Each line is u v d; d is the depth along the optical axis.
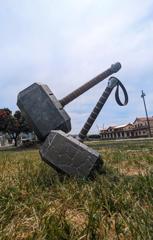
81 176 0.63
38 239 0.33
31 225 0.38
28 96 0.69
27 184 0.61
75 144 0.64
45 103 0.68
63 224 0.37
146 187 0.51
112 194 0.48
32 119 0.68
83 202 0.47
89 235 0.34
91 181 0.60
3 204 0.47
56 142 0.64
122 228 0.36
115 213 0.41
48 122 0.68
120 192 0.49
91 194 0.50
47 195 0.53
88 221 0.38
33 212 0.42
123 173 0.70
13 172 0.81
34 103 0.69
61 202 0.49
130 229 0.34
